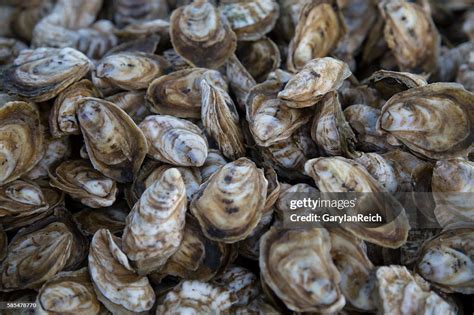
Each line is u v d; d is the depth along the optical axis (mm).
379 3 790
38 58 697
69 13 850
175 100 683
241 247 603
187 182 618
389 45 777
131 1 871
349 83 731
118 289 566
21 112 637
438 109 604
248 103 654
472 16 891
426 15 799
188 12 734
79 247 626
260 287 590
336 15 763
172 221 570
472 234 586
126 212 650
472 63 781
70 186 631
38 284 595
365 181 584
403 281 553
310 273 537
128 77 695
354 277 562
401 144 627
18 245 618
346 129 617
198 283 581
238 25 751
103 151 630
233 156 644
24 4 900
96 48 812
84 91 669
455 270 571
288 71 727
